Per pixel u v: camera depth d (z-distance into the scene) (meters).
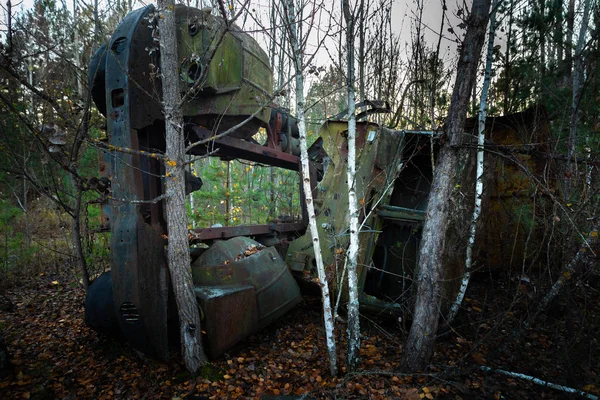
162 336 3.67
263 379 3.58
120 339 4.20
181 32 4.02
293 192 9.82
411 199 5.84
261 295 4.19
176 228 3.39
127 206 3.53
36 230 8.70
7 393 3.27
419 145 5.29
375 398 3.15
